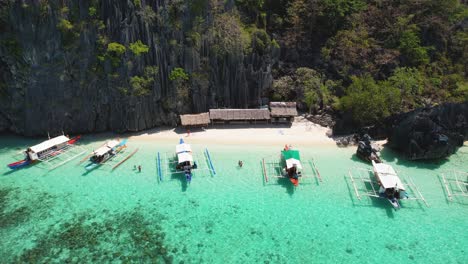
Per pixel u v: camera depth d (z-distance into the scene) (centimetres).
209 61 5800
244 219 3778
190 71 5703
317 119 5841
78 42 5222
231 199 4081
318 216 3819
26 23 5028
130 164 4734
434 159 4844
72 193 4166
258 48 6000
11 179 4406
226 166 4688
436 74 6238
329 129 5647
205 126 5738
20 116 5391
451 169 4644
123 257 3294
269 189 4247
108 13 5275
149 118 5650
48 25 5084
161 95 5650
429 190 4222
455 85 6022
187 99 5750
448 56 6719
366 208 3934
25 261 3241
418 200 4053
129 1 5272
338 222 3741
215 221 3753
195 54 5672
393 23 6519
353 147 5188
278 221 3753
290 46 6412
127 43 5309
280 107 5753
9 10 4978
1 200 4025
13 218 3759
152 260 3266
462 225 3681
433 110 5028
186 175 4366
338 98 6003
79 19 5212
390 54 6209
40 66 5156
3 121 5525
